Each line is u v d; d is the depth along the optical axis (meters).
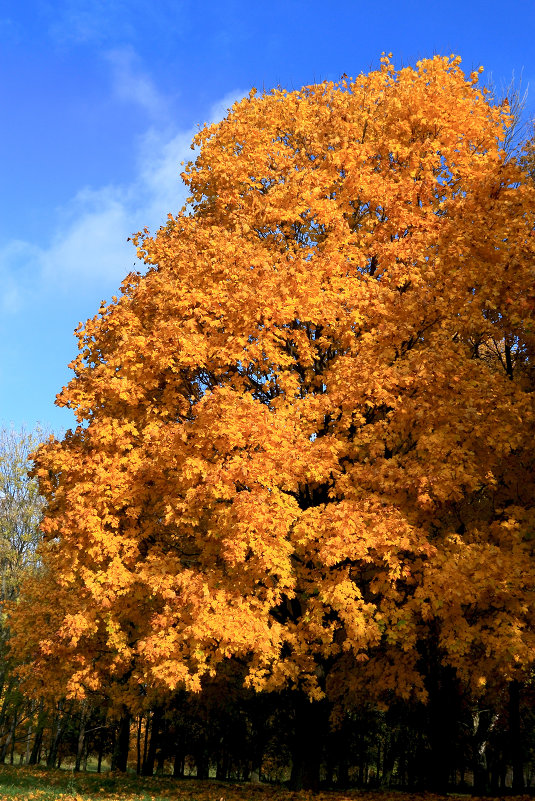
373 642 9.59
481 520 11.62
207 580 10.58
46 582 23.72
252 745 26.50
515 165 12.26
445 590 9.12
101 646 13.24
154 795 13.71
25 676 20.84
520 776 18.72
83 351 14.02
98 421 12.32
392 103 14.37
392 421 10.95
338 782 26.55
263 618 10.15
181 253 13.04
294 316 11.74
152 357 11.66
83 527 10.76
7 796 12.09
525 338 11.35
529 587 9.49
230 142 15.70
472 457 10.01
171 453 10.55
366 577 11.77
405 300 11.52
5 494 31.58
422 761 19.98
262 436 10.04
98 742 39.34
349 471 10.92
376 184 13.20
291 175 13.77
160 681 10.25
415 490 9.97
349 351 12.84
